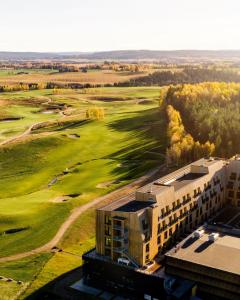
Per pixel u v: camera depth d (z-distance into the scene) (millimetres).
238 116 188125
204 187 109938
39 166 185000
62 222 123188
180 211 99875
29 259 104500
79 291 89375
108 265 88625
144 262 87875
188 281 82250
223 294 79125
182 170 117062
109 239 89812
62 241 113000
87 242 112750
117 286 88188
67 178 166000
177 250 85938
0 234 119125
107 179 157625
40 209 133625
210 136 170625
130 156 183625
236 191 121000
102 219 90062
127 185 147375
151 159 176375
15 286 91625
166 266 84250
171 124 190625
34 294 88438
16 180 170625
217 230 96688
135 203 92938
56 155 195750
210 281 80125
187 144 162375
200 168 112812
